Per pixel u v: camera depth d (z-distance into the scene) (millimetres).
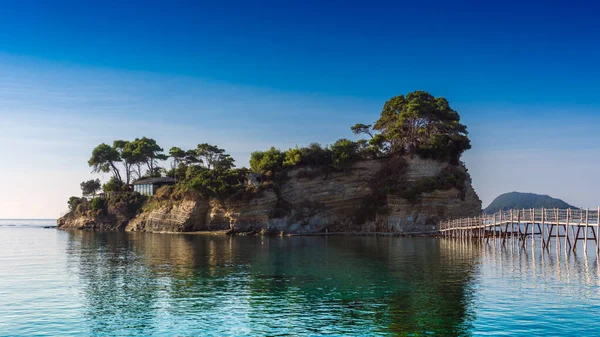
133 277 44844
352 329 27297
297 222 120250
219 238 103438
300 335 26375
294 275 45656
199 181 121188
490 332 26453
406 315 30062
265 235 114188
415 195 115625
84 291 38094
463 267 50250
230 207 118188
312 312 31031
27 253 67938
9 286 40219
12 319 29797
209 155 163750
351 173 125125
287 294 36562
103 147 158625
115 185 158875
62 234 123500
